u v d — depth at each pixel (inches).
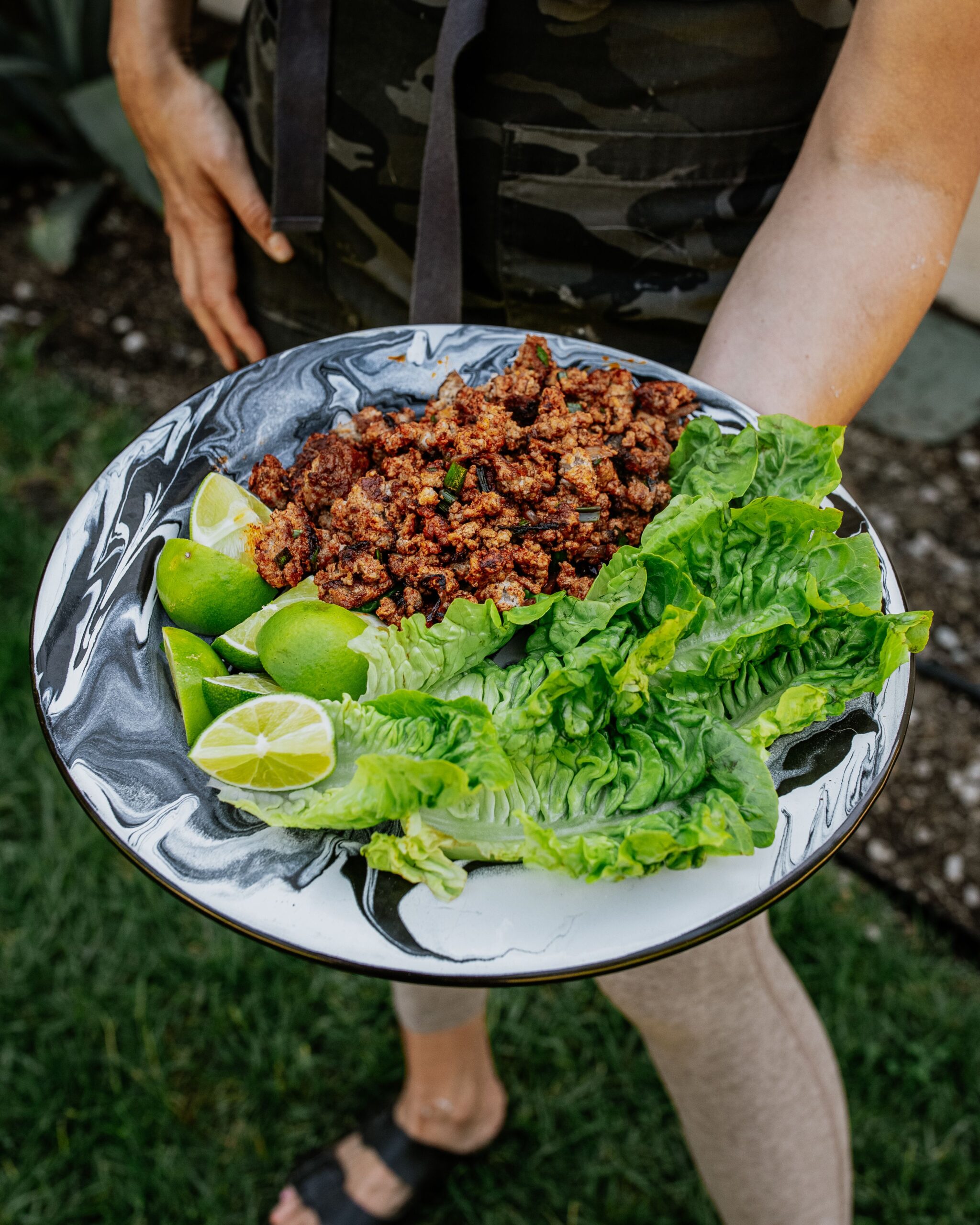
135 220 70.4
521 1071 39.2
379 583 27.4
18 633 47.0
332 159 31.0
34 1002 38.9
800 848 23.8
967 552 52.9
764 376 27.7
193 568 26.7
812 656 25.8
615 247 30.4
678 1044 29.9
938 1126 37.8
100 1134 37.0
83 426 57.6
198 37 77.8
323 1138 37.9
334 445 28.8
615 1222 36.8
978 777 45.5
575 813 24.4
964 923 41.7
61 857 41.4
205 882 23.5
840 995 39.6
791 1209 32.4
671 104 28.5
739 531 26.4
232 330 36.0
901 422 57.7
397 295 32.8
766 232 28.4
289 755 24.3
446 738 24.1
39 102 68.6
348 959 22.9
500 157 29.5
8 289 65.6
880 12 25.4
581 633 25.3
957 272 59.9
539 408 29.2
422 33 28.6
